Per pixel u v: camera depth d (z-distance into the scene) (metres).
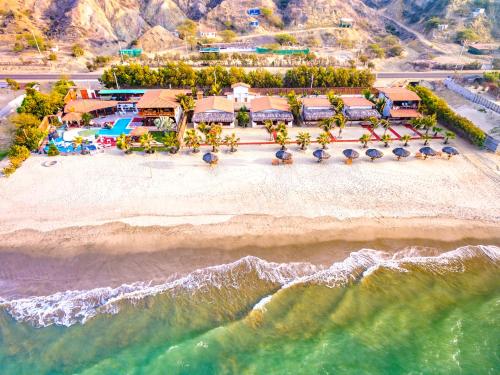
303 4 144.88
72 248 39.75
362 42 133.38
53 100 69.00
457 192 49.16
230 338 31.30
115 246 40.09
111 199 46.97
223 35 128.62
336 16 145.88
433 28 140.38
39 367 29.25
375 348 30.66
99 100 73.69
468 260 39.28
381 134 65.12
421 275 37.47
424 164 55.50
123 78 83.44
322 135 57.84
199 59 107.69
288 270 37.59
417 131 66.31
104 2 134.50
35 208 45.19
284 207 45.94
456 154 56.28
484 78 91.44
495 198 48.19
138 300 34.47
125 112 74.00
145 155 57.00
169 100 67.38
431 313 33.69
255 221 43.62
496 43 131.00
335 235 41.94
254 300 34.56
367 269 37.88
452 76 98.19
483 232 42.84
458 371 29.11
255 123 67.25
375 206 46.34
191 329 32.03
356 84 85.62
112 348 30.56
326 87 85.38
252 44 121.50
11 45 111.94
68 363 29.53
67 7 131.88
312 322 32.72
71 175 51.84
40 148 58.62
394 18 163.00
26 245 40.00
